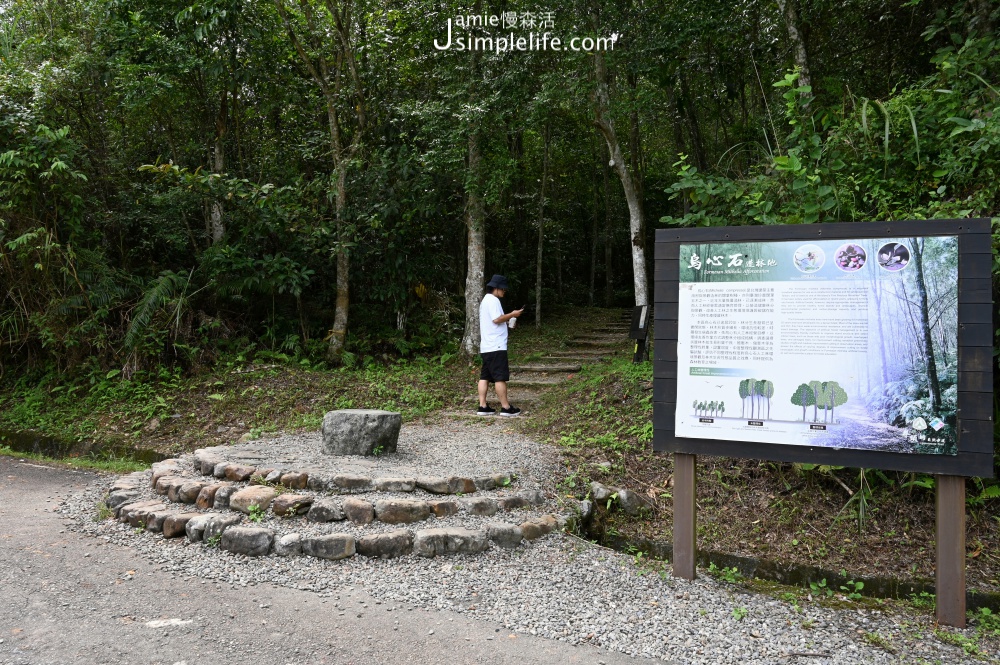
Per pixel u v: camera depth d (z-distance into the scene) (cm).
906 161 537
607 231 1808
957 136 516
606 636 317
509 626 325
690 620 339
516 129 996
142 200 1098
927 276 340
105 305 977
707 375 383
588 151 1755
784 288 367
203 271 1066
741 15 964
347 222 1058
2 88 931
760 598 377
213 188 962
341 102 1078
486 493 490
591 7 927
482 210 1060
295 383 929
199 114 1169
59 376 972
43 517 481
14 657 275
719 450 381
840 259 357
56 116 1027
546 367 999
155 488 504
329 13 1092
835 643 319
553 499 509
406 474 493
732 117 1444
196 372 955
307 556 400
